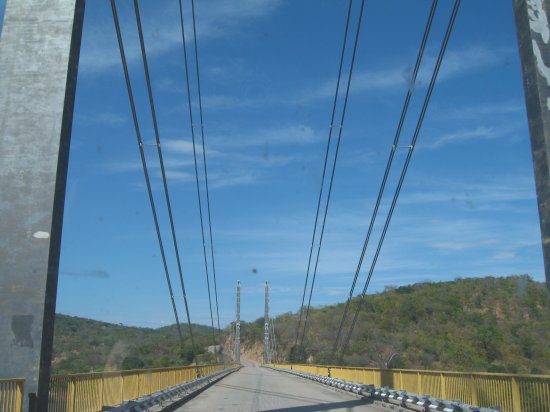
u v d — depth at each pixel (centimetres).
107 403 1238
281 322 9850
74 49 962
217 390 2544
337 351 4822
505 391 1039
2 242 867
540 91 716
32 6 964
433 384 1384
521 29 761
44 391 841
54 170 895
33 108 917
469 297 6016
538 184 715
